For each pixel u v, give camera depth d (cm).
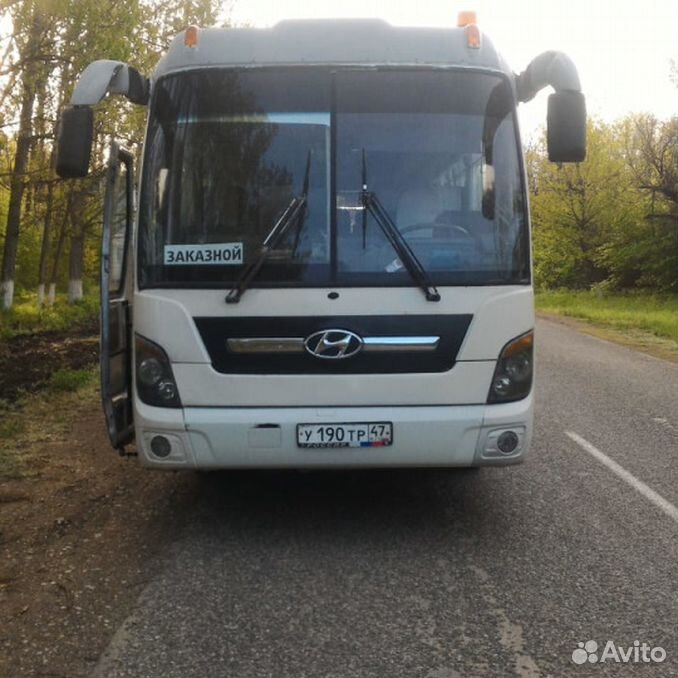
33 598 489
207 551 564
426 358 554
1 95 1391
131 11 1415
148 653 422
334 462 555
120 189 665
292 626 452
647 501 680
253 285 551
